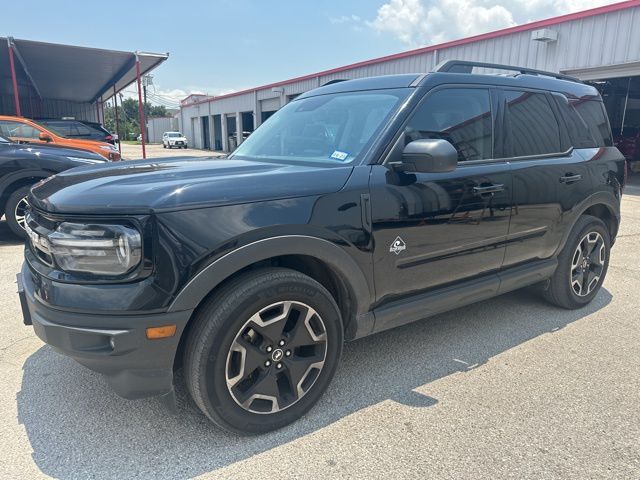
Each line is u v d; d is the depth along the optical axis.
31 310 2.17
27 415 2.49
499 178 3.09
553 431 2.38
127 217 1.96
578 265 3.93
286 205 2.22
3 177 5.88
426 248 2.75
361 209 2.44
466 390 2.76
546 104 3.65
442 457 2.19
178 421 2.44
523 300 4.27
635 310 4.05
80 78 20.70
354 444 2.28
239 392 2.25
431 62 17.14
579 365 3.07
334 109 3.13
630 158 17.48
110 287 1.96
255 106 32.62
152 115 92.31
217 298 2.12
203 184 2.12
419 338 3.47
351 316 2.60
